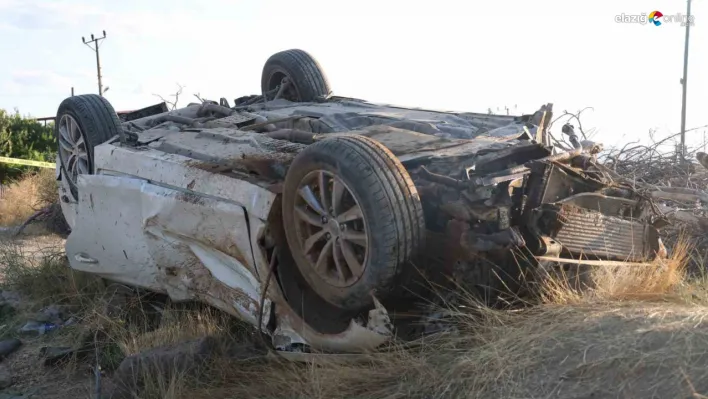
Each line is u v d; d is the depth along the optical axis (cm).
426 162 429
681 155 746
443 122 554
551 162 413
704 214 616
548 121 554
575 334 344
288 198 416
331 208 397
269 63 746
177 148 532
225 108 649
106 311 551
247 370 439
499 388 328
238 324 494
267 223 429
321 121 576
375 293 381
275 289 432
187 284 505
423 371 363
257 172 459
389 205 369
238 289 463
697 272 518
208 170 474
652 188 643
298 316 428
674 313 349
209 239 468
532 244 404
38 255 764
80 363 501
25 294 644
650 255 482
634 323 340
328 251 402
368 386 376
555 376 319
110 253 555
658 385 289
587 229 432
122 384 424
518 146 440
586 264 427
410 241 374
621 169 738
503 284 402
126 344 492
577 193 448
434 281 408
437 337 384
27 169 1633
